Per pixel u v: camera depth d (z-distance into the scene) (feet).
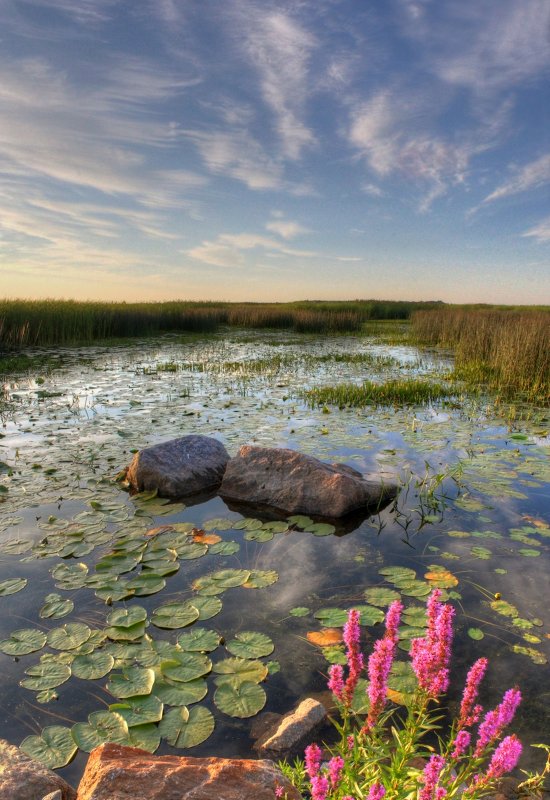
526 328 43.52
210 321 84.99
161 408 27.73
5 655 9.05
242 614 10.13
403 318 132.16
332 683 5.77
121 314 73.56
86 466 18.57
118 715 7.64
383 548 12.89
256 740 7.25
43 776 6.01
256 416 26.07
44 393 31.04
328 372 42.14
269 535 13.56
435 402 30.27
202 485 17.12
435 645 5.63
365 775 5.79
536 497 15.96
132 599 10.76
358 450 20.62
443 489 16.61
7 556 12.43
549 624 9.73
